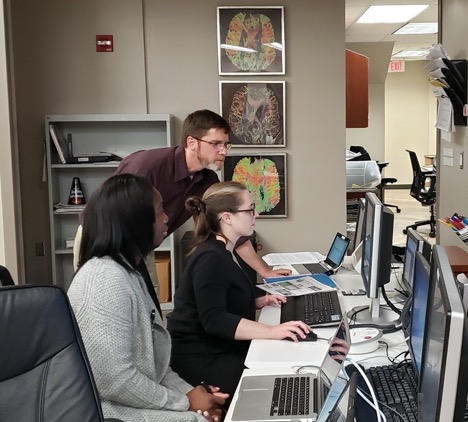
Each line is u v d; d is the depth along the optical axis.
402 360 1.93
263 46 4.66
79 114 4.64
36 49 4.61
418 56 11.80
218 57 4.66
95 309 1.70
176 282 4.70
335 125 4.73
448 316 1.00
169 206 3.07
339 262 3.18
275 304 2.61
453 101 4.31
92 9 4.60
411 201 11.09
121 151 4.78
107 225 1.79
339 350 1.65
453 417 1.02
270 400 1.71
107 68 4.64
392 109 12.88
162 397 1.78
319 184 4.78
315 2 4.63
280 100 4.70
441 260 1.25
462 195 4.37
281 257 3.53
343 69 4.69
